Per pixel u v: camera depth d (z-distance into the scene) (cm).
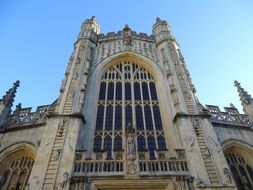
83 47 3472
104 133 2522
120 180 1903
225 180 1934
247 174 2430
